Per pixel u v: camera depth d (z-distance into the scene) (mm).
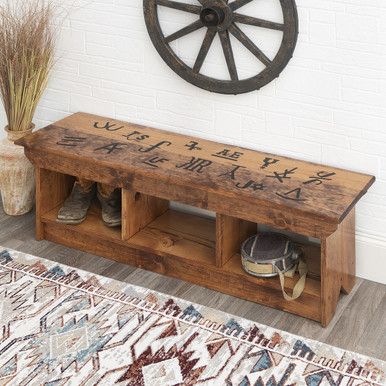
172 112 4941
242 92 4676
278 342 4227
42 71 4953
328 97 4516
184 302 4484
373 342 4254
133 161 4621
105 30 4961
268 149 4750
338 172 4535
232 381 4004
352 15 4340
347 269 4527
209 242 4738
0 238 5008
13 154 5039
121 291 4559
